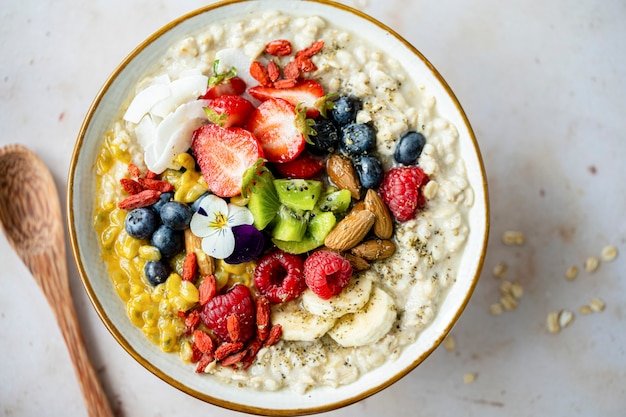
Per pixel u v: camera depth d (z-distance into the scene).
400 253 0.37
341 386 0.37
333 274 0.35
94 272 0.37
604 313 0.44
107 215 0.37
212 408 0.43
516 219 0.44
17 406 0.44
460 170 0.37
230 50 0.37
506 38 0.44
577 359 0.44
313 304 0.36
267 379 0.36
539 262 0.44
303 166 0.37
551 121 0.44
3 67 0.44
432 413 0.43
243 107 0.36
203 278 0.36
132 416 0.43
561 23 0.44
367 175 0.36
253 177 0.35
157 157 0.36
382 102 0.37
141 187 0.37
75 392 0.44
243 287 0.36
